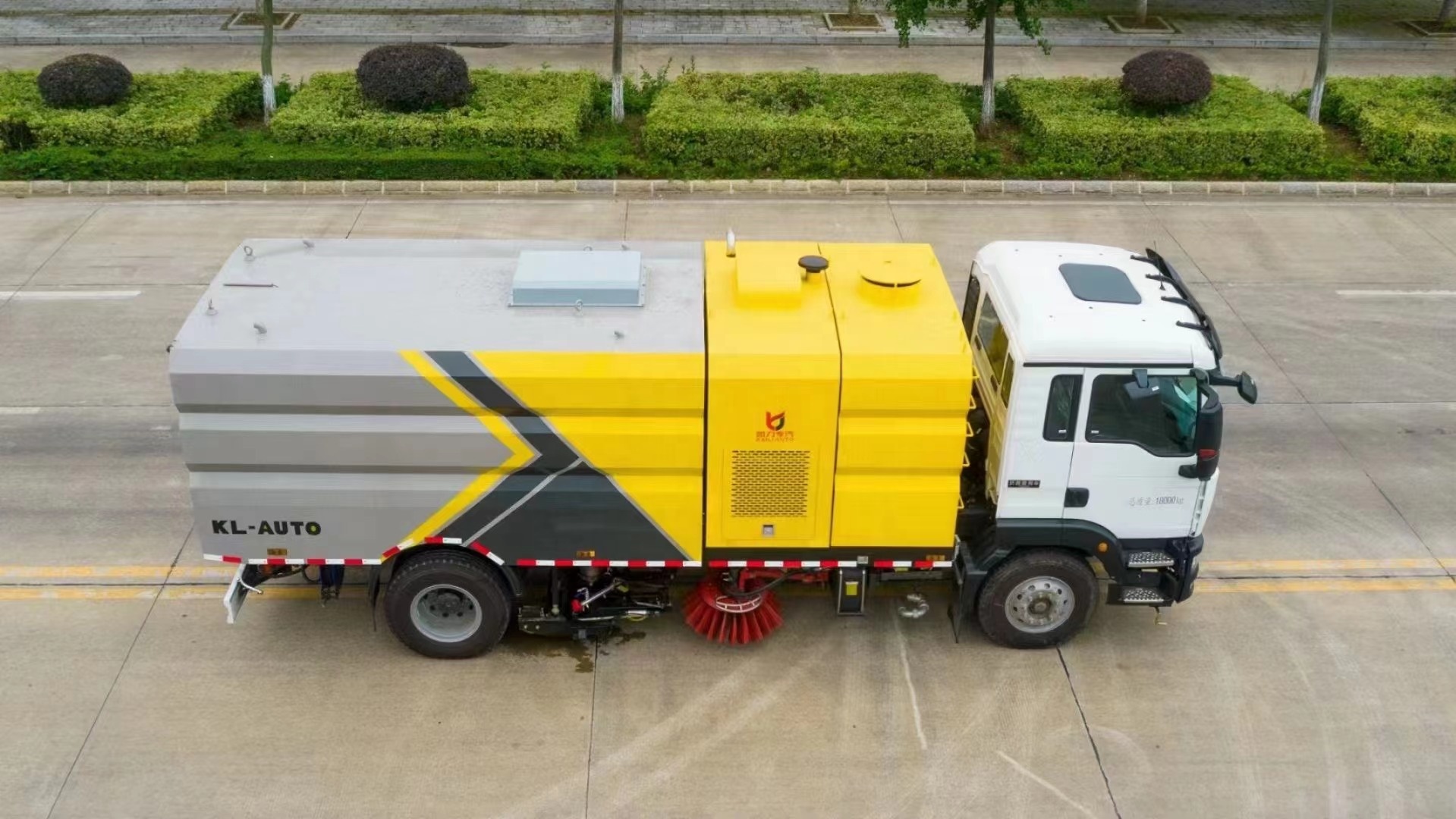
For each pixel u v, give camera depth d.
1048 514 7.74
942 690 8.04
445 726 7.68
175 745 7.49
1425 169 16.33
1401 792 7.37
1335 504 10.05
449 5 23.22
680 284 7.83
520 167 15.68
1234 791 7.35
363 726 7.67
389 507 7.46
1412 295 13.52
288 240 8.25
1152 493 7.69
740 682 8.09
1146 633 8.59
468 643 8.04
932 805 7.21
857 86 17.55
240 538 7.57
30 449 10.31
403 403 7.09
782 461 7.38
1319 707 7.99
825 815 7.13
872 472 7.45
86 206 15.03
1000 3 16.61
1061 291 7.68
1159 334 7.29
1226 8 24.12
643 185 15.69
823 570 8.02
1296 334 12.64
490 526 7.54
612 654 8.29
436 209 15.13
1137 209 15.61
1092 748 7.63
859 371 7.09
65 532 9.33
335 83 17.36
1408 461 10.62
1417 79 18.50
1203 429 7.34
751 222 14.92
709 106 16.69
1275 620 8.75
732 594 8.09
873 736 7.68
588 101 17.31
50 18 21.88
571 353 7.04
